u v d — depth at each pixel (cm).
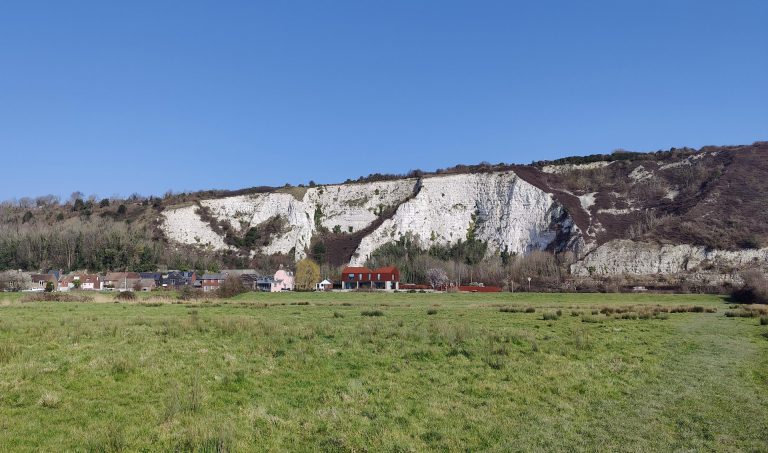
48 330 2570
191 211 17400
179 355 2047
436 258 14438
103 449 1138
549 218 14875
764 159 15112
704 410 1567
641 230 13212
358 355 2200
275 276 12300
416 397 1633
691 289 9500
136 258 14088
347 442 1244
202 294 8112
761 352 2502
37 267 13538
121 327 2772
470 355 2259
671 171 16125
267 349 2227
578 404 1622
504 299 7750
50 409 1389
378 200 17575
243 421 1344
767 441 1316
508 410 1545
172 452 1139
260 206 17625
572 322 3691
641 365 2150
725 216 12744
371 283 12050
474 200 16612
